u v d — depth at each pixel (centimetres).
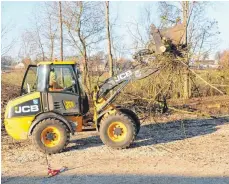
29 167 786
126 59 1725
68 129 909
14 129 906
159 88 1223
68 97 926
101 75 1833
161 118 1385
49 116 902
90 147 955
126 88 1320
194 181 658
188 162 785
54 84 926
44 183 676
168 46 995
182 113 1462
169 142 995
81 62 2059
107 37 1683
